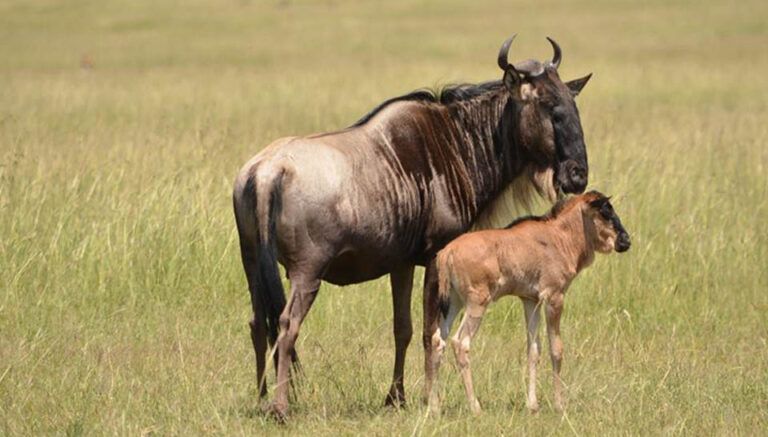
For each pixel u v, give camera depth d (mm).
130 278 39812
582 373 32469
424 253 30250
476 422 27719
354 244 28047
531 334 29281
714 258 42438
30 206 42625
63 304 38219
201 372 32219
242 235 28000
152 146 58000
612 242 29672
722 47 149375
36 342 34250
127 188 45250
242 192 27562
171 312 38531
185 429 27281
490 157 31469
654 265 41875
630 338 37125
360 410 29812
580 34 175750
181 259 40750
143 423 27719
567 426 27531
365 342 36125
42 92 102312
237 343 36031
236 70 131250
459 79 114688
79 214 42406
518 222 29328
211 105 94188
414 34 183500
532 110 31141
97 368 32094
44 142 65312
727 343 36906
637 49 149875
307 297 27453
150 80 117875
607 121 75688
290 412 28562
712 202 46969
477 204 31344
